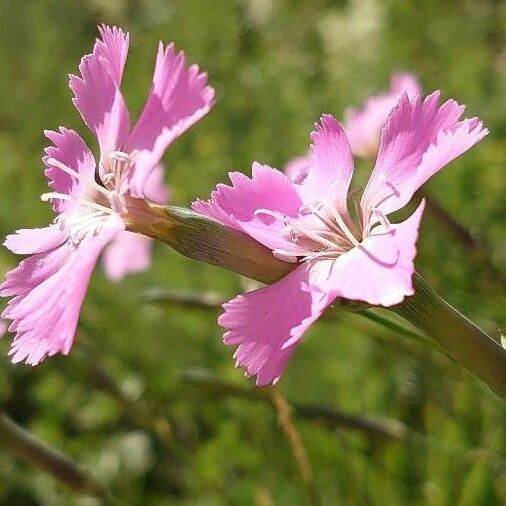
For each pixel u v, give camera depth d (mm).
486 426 133
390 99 157
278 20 285
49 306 71
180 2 300
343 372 161
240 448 154
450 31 256
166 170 246
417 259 161
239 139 239
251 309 67
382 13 261
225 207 74
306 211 74
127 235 195
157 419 157
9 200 259
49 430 180
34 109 308
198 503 160
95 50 81
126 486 175
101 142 80
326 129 78
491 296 147
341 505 139
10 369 186
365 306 68
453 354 69
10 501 182
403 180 70
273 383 62
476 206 182
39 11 336
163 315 195
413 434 125
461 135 65
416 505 134
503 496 126
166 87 77
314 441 141
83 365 151
